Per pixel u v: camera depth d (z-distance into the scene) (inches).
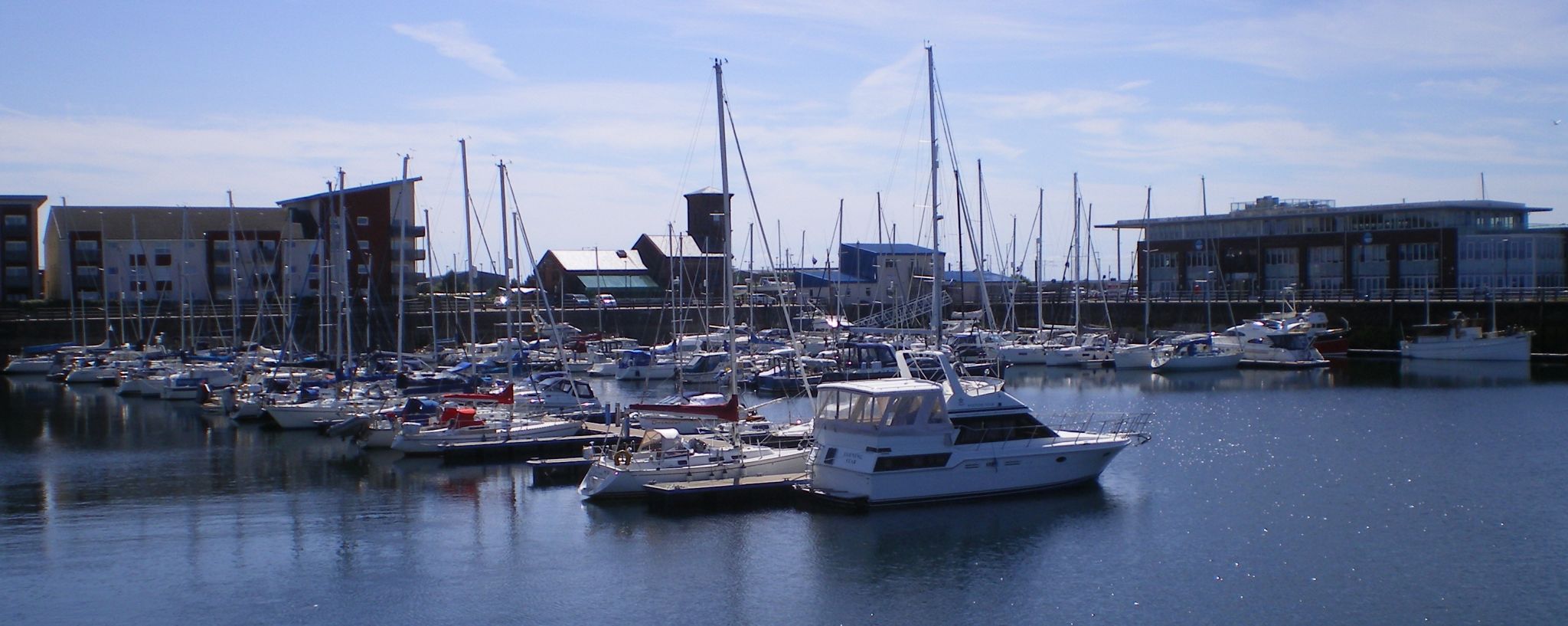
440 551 1376.7
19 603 1210.0
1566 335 3612.2
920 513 1498.5
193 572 1306.6
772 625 1149.1
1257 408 2529.5
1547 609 1166.3
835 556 1339.8
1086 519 1485.0
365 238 4197.8
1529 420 2284.7
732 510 1523.1
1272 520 1482.5
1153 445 2009.1
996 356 3326.8
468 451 1895.9
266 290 3868.1
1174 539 1400.1
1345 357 3690.9
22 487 1721.2
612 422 2100.1
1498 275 4389.8
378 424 2001.7
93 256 4429.1
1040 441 1608.0
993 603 1199.6
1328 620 1146.7
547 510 1547.7
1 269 4675.2
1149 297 4473.4
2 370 3718.0
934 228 2383.1
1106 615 1167.0
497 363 3144.7
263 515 1544.0
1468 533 1423.5
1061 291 4424.2
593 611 1189.1
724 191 1852.9
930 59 2395.4
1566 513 1508.4
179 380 2893.7
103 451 2026.3
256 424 2352.4
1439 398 2677.2
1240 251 4953.3
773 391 2893.7
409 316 3885.3
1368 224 4704.7
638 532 1437.0
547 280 5600.4
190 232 4562.0
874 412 1517.0
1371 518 1493.6
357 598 1225.4
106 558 1360.7
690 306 3951.8
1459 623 1135.0
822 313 4340.6
